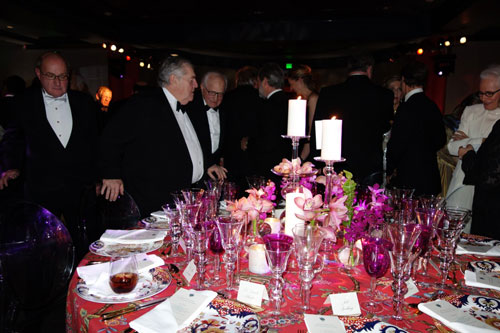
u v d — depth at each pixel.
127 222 2.42
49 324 2.46
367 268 1.20
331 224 1.39
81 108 2.97
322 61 11.74
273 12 8.36
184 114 2.73
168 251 1.68
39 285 1.97
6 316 1.92
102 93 6.54
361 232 1.38
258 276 1.43
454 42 7.91
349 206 1.56
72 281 1.34
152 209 2.51
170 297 1.18
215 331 1.03
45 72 2.65
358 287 1.35
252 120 3.87
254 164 3.95
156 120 2.48
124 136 2.46
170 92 2.59
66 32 8.61
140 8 8.05
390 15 8.41
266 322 1.10
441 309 1.12
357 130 2.89
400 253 1.09
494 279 1.39
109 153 2.44
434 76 9.08
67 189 2.91
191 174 2.61
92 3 7.67
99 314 1.12
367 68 2.89
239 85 4.00
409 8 7.88
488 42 8.77
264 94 3.96
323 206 1.42
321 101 3.03
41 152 2.82
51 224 2.03
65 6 7.65
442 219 1.39
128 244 1.68
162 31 9.53
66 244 2.04
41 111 2.79
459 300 1.21
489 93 2.70
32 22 7.79
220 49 10.84
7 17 7.41
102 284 1.29
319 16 8.63
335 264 1.58
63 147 2.87
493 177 2.14
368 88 2.88
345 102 2.90
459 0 6.68
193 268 1.38
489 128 2.85
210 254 1.69
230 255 1.28
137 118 2.45
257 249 1.44
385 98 2.90
